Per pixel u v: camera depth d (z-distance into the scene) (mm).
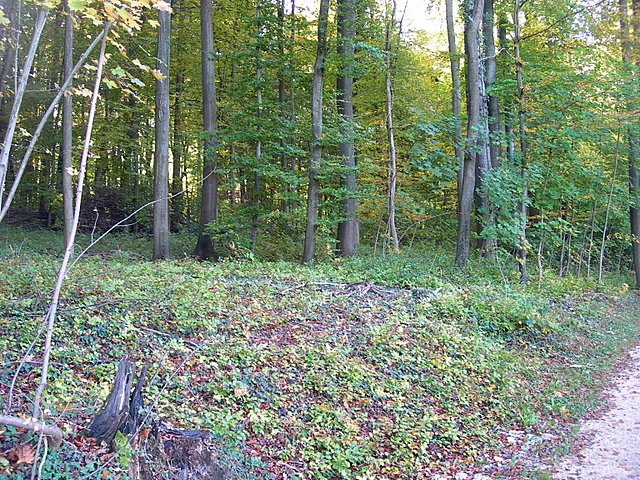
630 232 23422
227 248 18406
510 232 15984
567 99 16094
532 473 6012
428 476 6105
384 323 10125
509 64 20203
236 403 6598
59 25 18688
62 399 5312
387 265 14539
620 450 6609
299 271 13820
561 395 8742
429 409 7617
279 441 6168
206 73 17984
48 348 3727
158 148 16578
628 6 19000
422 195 24266
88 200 23547
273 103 17219
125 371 4789
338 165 17031
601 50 17766
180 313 8523
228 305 9555
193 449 4805
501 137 16625
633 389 9234
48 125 21656
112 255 15234
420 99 22688
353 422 6863
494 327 11336
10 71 14859
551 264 23656
